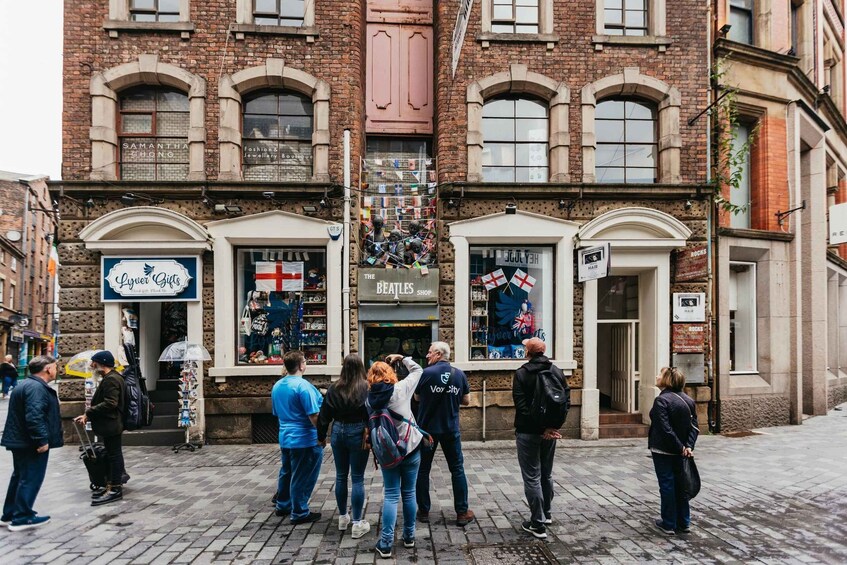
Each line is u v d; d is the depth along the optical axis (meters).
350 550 4.29
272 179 9.19
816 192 11.86
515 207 8.94
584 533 4.64
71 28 8.70
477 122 9.14
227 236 8.71
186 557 4.18
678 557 4.16
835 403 13.32
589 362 8.98
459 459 4.87
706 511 5.22
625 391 9.71
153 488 6.09
